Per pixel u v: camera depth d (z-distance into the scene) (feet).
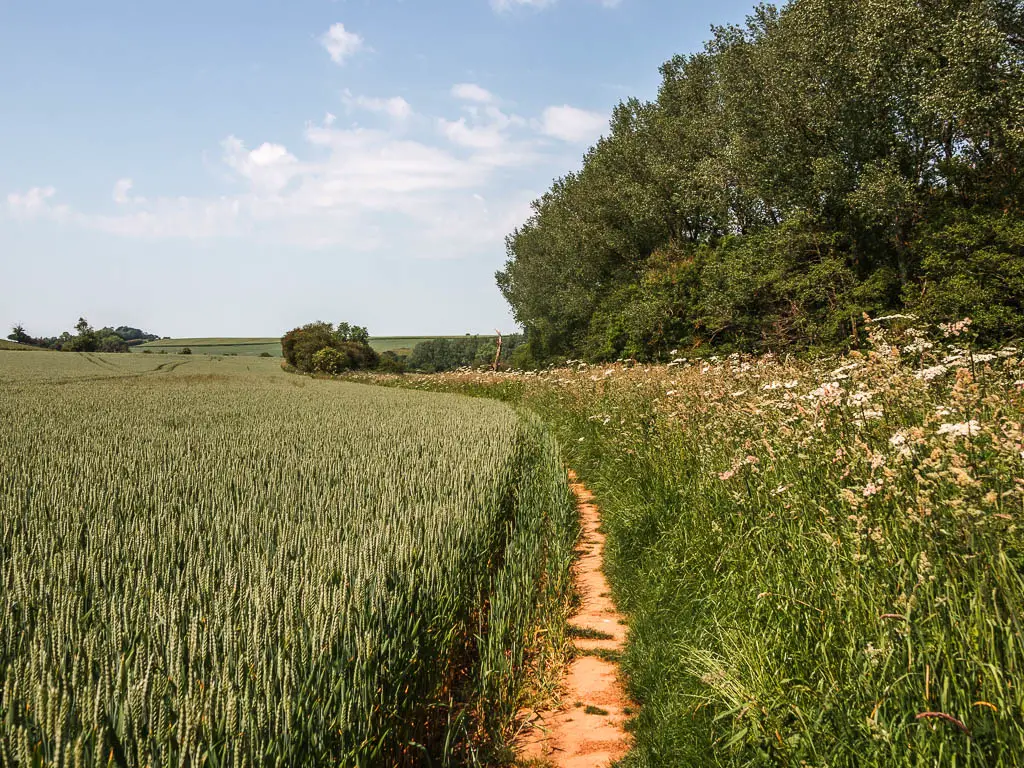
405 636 13.09
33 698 9.30
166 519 19.79
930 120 71.46
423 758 13.08
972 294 55.93
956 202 72.79
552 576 21.97
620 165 136.26
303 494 23.50
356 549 15.81
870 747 10.25
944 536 11.30
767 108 81.82
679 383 37.91
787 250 80.12
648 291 110.22
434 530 18.37
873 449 15.58
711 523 20.57
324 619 11.78
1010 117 62.13
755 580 16.60
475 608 17.49
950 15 66.44
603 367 77.15
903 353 22.08
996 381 17.98
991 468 12.12
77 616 12.21
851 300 71.41
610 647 18.97
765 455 19.83
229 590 13.37
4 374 166.81
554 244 167.22
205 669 10.58
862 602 12.19
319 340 245.86
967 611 10.63
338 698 10.63
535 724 15.03
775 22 90.89
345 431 44.01
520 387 90.89
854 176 75.05
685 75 130.00
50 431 43.78
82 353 338.34
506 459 32.68
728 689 13.26
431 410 64.23
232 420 53.57
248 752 8.83
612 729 14.90
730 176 95.96
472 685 15.53
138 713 9.10
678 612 18.81
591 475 39.58
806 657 12.68
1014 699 9.23
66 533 17.85
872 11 68.49
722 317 90.12
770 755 11.67
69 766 8.08
